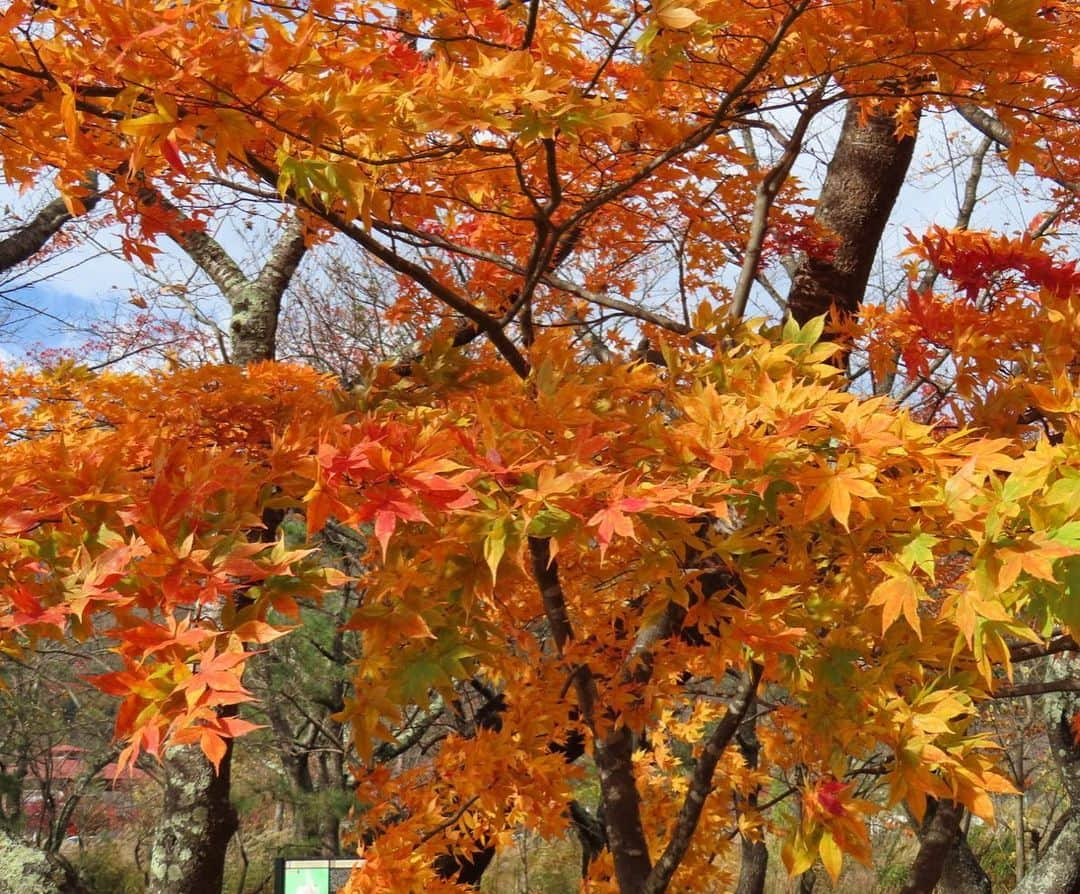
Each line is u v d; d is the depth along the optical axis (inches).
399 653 71.4
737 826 179.2
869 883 429.1
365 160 67.3
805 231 133.6
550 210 89.6
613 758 102.1
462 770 122.2
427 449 59.9
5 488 65.6
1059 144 104.4
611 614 113.3
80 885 216.1
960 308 96.7
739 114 107.5
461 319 143.3
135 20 57.0
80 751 596.4
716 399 66.5
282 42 57.7
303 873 133.3
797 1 81.0
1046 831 458.0
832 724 71.3
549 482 58.9
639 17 76.5
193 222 96.4
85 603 56.6
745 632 71.5
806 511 60.3
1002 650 56.1
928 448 60.8
